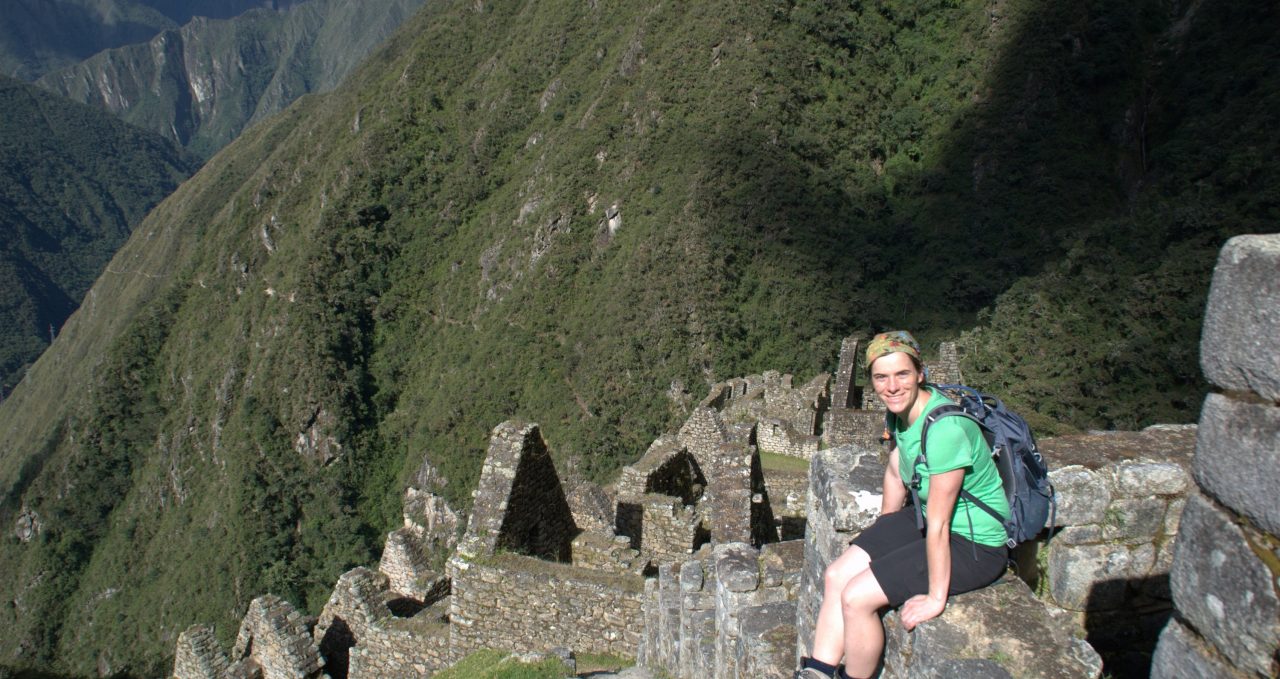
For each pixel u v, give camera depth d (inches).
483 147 4712.1
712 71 3319.4
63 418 5270.7
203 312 5359.3
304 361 4060.0
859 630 147.9
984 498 141.7
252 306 4813.0
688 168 3006.9
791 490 600.7
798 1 3444.9
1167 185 1504.7
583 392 2652.6
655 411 2415.1
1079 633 197.9
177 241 6865.2
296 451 3878.0
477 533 356.2
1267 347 97.9
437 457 3157.0
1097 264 957.8
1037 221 2564.0
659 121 3316.9
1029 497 144.1
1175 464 207.2
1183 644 111.4
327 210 4690.0
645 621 309.0
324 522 3614.7
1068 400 715.4
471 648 353.1
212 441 4379.9
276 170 5876.0
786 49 3248.0
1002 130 2847.0
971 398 147.9
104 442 4968.0
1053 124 2765.7
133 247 7544.3
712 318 2490.2
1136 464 208.2
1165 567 209.0
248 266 5374.0
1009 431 145.4
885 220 2839.6
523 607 340.5
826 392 961.5
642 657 310.2
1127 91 2731.3
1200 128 1952.5
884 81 3289.9
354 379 4077.3
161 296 5654.5
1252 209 941.2
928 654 130.5
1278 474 95.7
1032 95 2832.2
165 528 4261.8
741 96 3122.5
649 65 3631.9
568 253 3277.6
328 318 4254.4
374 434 3961.6
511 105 4803.2
